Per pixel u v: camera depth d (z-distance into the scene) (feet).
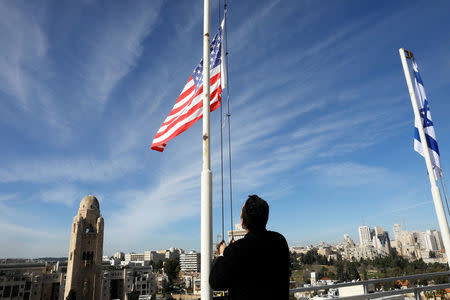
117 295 461.37
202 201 13.25
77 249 381.40
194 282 516.32
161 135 20.06
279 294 8.52
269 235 9.18
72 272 370.32
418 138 31.50
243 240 8.73
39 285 422.00
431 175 29.55
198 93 18.71
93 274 387.34
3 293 376.89
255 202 9.29
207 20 16.44
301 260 603.67
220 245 11.23
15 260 517.55
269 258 8.60
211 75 18.66
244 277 8.25
